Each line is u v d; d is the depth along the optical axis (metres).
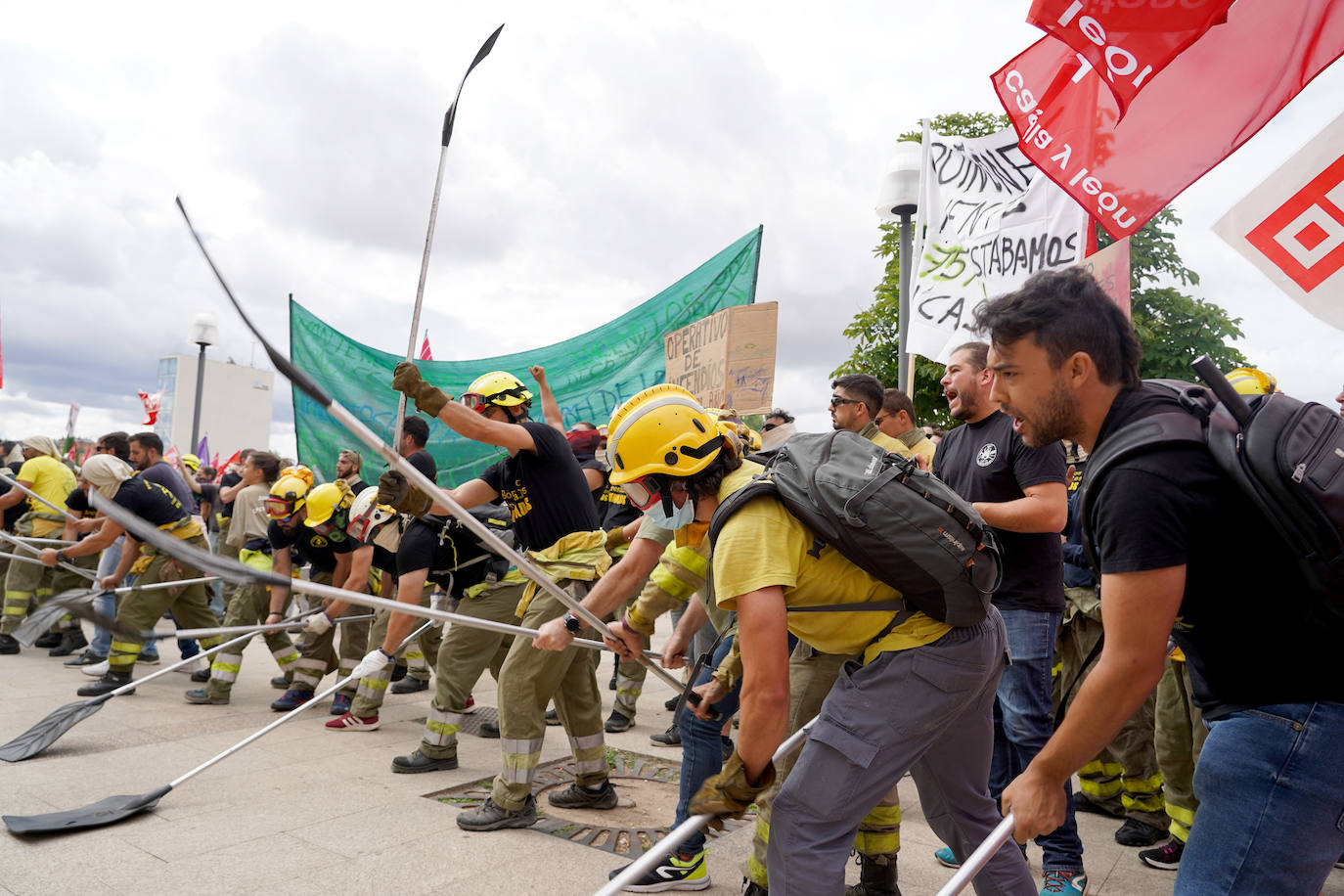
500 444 3.43
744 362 5.41
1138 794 3.67
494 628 2.82
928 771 2.21
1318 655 1.49
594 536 3.67
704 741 3.04
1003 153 5.95
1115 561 1.56
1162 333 10.88
